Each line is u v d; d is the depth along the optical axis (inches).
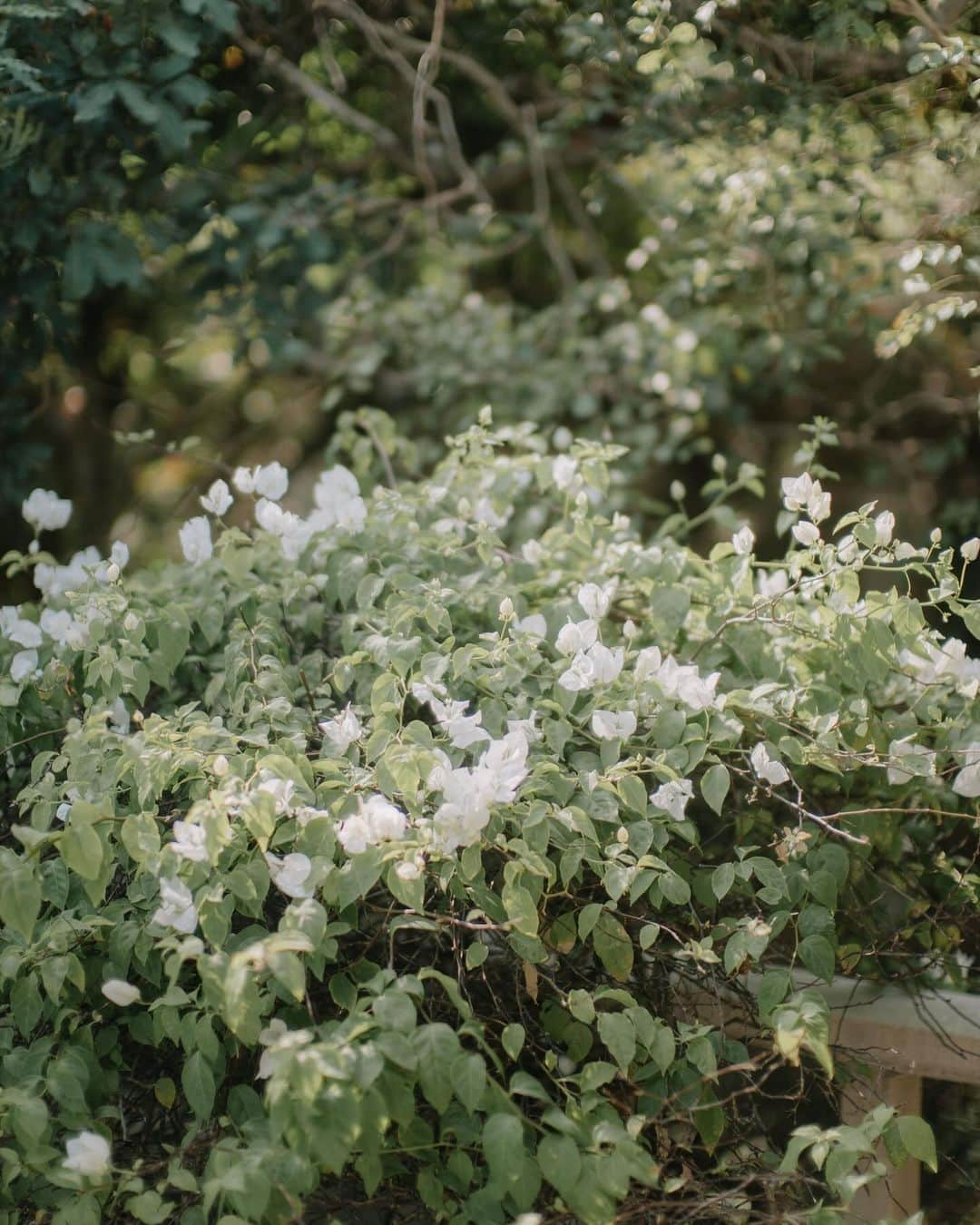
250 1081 64.1
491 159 125.6
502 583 76.1
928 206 85.0
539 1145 56.1
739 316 112.7
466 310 133.8
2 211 91.0
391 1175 59.9
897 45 84.8
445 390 129.4
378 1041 55.1
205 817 57.5
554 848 64.2
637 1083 62.6
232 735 63.3
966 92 81.7
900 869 74.2
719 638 73.1
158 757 61.2
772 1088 73.4
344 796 61.1
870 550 68.4
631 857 62.3
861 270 92.5
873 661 67.6
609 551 77.9
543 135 116.3
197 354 133.4
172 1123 65.4
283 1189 55.1
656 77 89.5
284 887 58.6
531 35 102.6
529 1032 64.6
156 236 96.7
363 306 123.6
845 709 69.6
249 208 100.0
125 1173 57.0
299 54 100.0
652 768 64.3
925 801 73.7
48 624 73.4
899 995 70.9
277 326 104.8
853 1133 57.5
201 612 74.5
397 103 114.7
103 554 133.3
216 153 102.1
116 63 88.0
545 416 127.9
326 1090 54.1
